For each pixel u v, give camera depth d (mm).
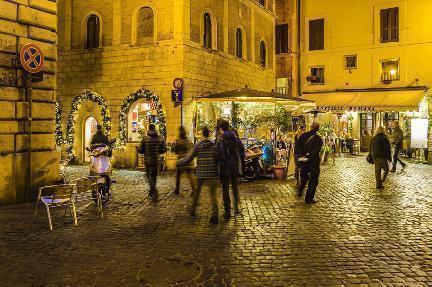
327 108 28953
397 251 6750
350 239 7438
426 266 6059
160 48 18672
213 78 20500
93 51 20094
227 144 9297
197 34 19391
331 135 26297
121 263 6191
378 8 29453
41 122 11727
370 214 9445
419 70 28312
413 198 11461
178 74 18375
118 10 19562
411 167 20188
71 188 8562
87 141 20781
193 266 6059
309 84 31844
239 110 17328
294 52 31906
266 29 26734
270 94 15672
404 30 28656
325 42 31266
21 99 11195
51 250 6836
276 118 16469
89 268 5996
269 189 13016
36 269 5965
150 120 19266
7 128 10836
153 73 18844
